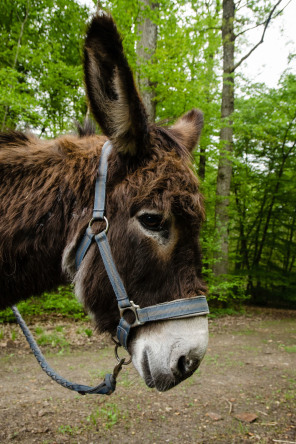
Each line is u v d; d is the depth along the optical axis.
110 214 1.48
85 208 1.54
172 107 7.80
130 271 1.45
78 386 1.66
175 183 1.45
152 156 1.52
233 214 11.64
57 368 4.56
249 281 13.11
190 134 2.12
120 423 3.16
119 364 1.58
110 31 1.30
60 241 1.59
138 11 6.46
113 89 1.45
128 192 1.46
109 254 1.45
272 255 13.80
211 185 10.96
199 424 3.18
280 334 7.45
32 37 8.66
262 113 9.85
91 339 6.12
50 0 7.86
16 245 1.55
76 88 7.79
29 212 1.56
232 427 3.12
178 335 1.41
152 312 1.42
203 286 1.52
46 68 7.20
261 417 3.34
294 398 3.79
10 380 4.11
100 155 1.62
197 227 1.50
